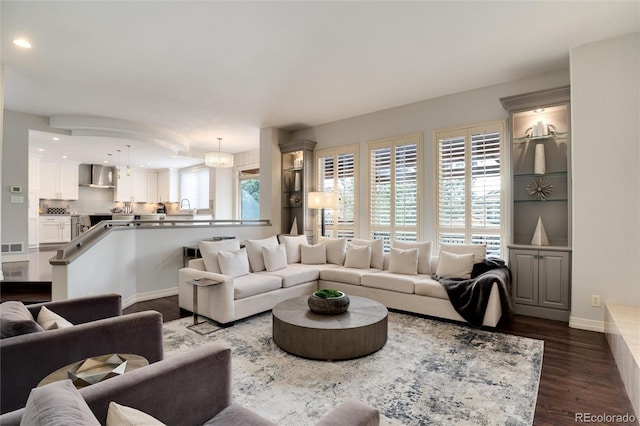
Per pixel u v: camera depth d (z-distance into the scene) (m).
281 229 6.62
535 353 2.90
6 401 1.58
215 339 3.24
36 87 4.45
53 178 8.81
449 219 4.79
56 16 2.88
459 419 1.97
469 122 4.66
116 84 4.38
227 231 5.78
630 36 3.26
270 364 2.70
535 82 4.18
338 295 3.23
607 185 3.37
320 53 3.58
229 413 1.42
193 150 8.41
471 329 3.52
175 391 1.30
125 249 4.42
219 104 5.20
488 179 4.50
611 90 3.34
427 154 5.04
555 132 3.95
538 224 3.98
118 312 2.54
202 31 3.14
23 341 1.64
